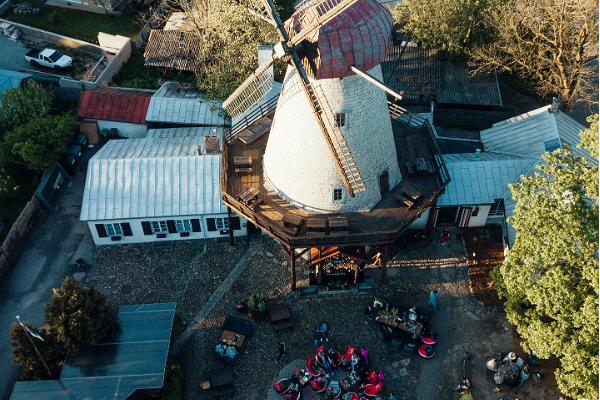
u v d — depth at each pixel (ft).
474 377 105.29
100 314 101.09
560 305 86.58
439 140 145.59
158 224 126.00
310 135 102.63
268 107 138.00
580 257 87.51
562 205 90.27
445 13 157.38
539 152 132.57
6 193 136.77
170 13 202.39
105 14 200.95
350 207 112.16
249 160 122.42
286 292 119.24
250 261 125.39
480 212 128.67
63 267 125.18
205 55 167.73
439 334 112.06
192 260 125.80
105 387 95.91
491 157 134.51
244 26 154.30
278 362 107.86
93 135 153.58
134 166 127.95
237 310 115.55
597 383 87.45
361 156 106.52
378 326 112.47
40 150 135.13
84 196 124.67
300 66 92.79
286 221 108.88
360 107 100.17
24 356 98.53
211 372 106.42
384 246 110.83
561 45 144.36
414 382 104.94
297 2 196.95
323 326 110.22
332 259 120.67
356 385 102.78
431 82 164.66
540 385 104.01
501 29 152.66
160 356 100.48
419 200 115.44
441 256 125.80
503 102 171.22
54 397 94.58
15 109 148.15
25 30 191.42
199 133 147.43
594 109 168.55
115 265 125.18
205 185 126.62
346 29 91.15
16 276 123.54
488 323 113.91
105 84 170.60
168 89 163.94
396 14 172.96
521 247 94.89
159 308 108.27
